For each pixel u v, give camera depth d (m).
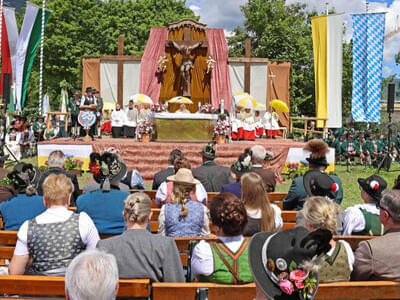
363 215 3.62
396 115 30.06
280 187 10.72
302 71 30.80
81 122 12.48
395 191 2.83
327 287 2.45
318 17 15.31
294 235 2.07
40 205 3.77
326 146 4.30
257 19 31.75
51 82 34.78
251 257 2.15
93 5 33.56
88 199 3.69
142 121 12.97
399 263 2.61
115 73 18.31
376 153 14.77
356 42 14.77
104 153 4.02
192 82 17.91
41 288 2.49
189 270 3.16
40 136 16.72
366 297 2.48
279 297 1.99
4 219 3.78
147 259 2.76
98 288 1.44
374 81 14.64
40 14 15.88
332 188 3.90
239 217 2.60
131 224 2.88
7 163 13.32
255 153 5.56
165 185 4.56
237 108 15.45
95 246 2.96
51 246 2.80
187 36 17.53
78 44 32.09
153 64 17.88
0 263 3.81
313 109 31.08
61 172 5.06
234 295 2.43
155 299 2.44
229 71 18.33
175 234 3.59
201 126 12.84
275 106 15.73
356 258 2.71
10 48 15.55
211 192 5.70
